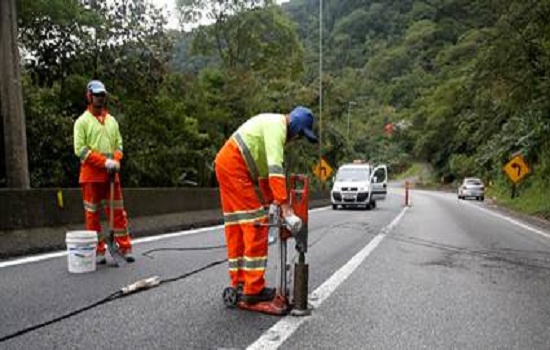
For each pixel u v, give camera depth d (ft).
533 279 22.02
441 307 16.72
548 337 13.88
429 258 27.02
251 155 15.38
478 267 24.71
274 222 15.29
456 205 92.94
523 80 57.62
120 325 13.62
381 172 100.78
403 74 345.31
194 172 63.10
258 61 121.90
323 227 43.78
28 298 15.93
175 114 57.67
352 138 224.94
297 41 126.72
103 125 21.58
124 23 49.32
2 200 23.84
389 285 19.77
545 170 87.97
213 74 87.20
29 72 44.39
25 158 29.17
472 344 13.15
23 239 24.52
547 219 60.49
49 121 40.52
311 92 106.22
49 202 26.53
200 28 118.73
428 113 247.91
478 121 157.28
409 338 13.46
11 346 11.89
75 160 42.22
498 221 57.31
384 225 46.68
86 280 18.53
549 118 65.77
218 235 34.63
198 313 14.90
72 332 12.96
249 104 85.51
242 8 117.19
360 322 14.69
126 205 33.94
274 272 20.94
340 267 23.45
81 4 46.93
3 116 28.76
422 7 342.85
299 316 14.94
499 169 130.11
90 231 20.85
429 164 270.26
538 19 53.42
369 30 373.81
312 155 115.65
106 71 48.73
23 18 42.27
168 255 24.88
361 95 347.36
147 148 52.54
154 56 51.16
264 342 12.61
